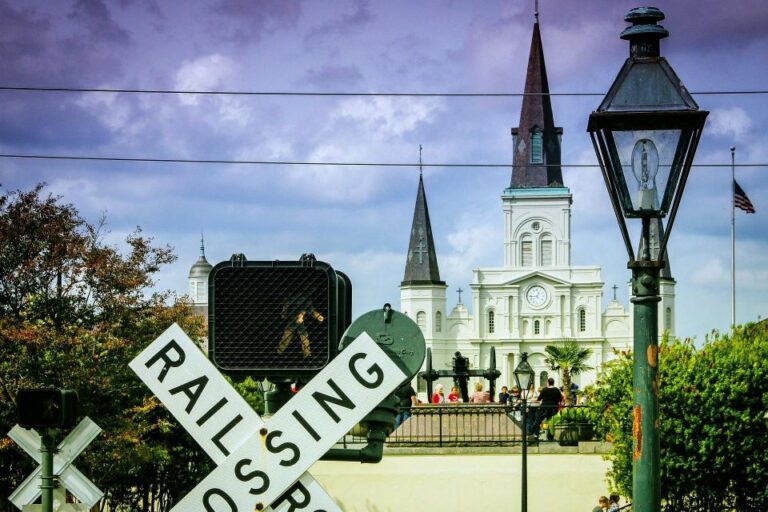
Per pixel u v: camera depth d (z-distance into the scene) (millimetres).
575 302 124625
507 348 124812
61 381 18750
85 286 20453
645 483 5891
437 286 126562
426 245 127750
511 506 19062
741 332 19797
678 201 6035
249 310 4391
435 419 20312
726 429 17531
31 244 20328
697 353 18406
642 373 5969
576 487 19219
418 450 19656
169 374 4359
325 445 4285
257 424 4320
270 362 4375
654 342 5980
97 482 19781
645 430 5926
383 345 4617
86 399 19203
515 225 126125
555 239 125812
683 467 17438
